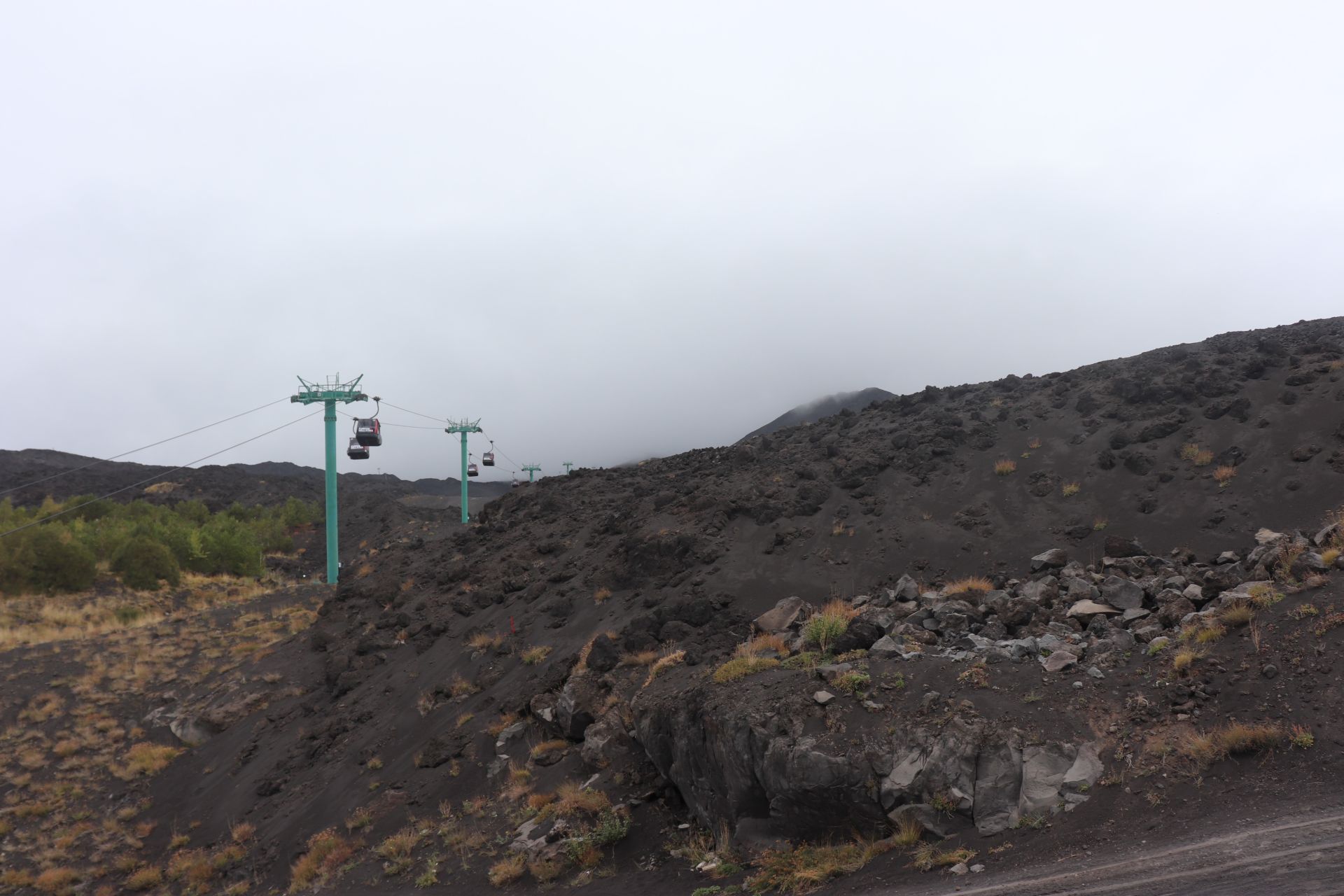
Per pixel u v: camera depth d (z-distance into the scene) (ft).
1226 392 61.57
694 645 52.06
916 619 43.39
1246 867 21.24
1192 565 44.52
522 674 61.57
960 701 33.09
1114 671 33.63
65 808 70.69
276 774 66.74
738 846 35.22
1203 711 29.40
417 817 50.90
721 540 67.10
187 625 111.24
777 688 38.11
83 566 144.05
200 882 55.47
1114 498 56.08
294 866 52.24
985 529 57.31
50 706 85.61
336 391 144.56
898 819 30.78
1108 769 28.63
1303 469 50.21
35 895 58.95
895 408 85.51
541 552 87.04
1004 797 29.17
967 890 24.88
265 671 88.22
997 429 70.59
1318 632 30.53
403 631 83.25
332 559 139.74
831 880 29.43
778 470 76.79
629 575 68.90
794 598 51.93
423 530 226.99
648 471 106.01
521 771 49.67
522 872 39.99
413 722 64.03
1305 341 65.67
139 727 83.46
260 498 380.17
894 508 63.46
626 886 35.68
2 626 118.62
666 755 42.34
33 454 517.96
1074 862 24.66
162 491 376.48
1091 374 74.64
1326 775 24.52
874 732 33.09
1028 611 42.09
